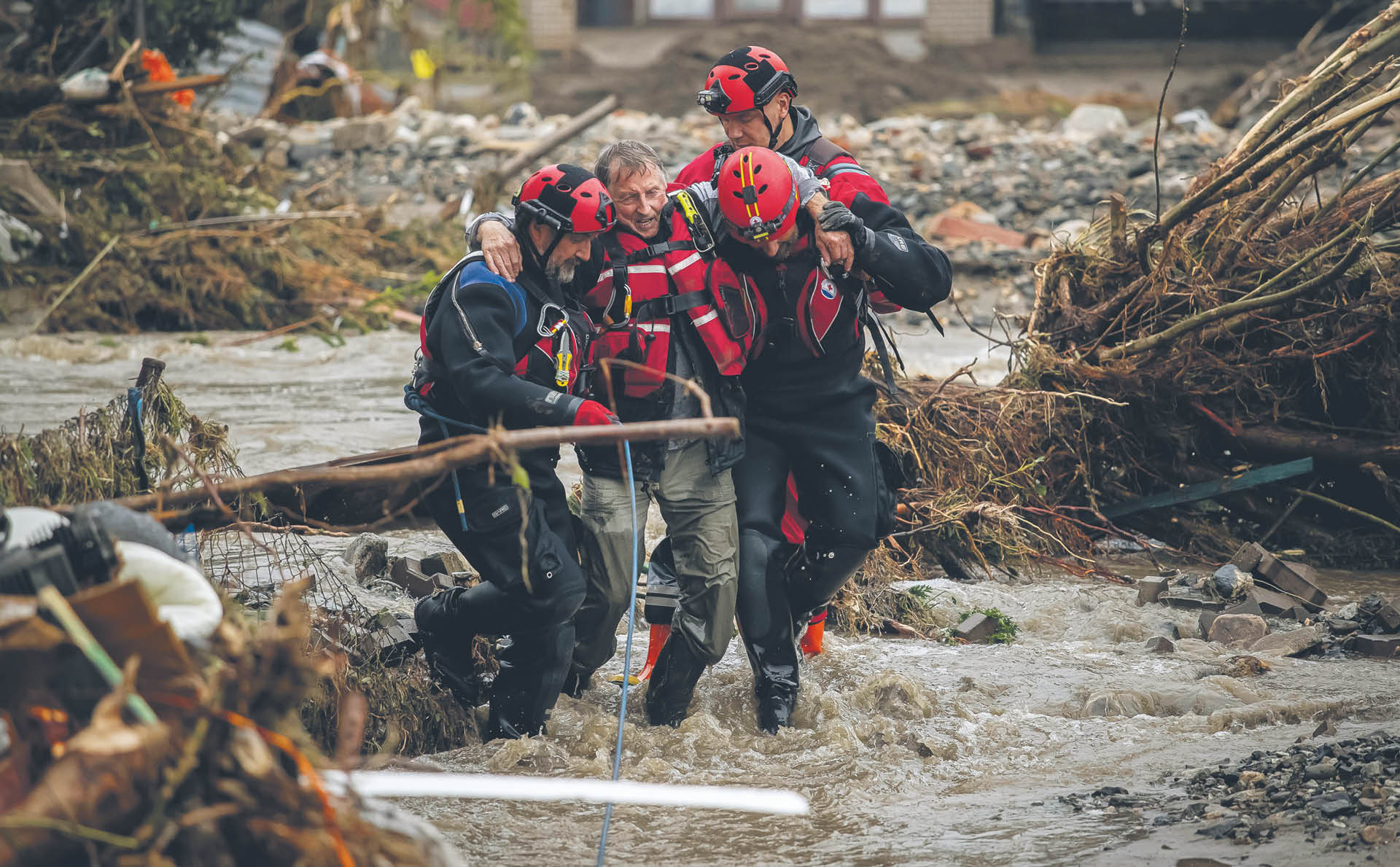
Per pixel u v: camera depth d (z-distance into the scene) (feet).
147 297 181.57
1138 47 403.75
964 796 50.65
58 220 184.55
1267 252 95.09
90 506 33.01
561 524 55.16
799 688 60.18
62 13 205.46
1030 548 86.79
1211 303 92.79
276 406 131.34
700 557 56.80
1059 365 94.48
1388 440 89.51
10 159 189.26
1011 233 225.15
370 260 215.72
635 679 64.44
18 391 133.39
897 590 77.46
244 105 294.66
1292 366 93.35
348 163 256.11
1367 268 91.45
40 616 29.01
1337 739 54.65
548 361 53.01
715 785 52.39
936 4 406.62
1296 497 94.84
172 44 229.45
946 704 60.54
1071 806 48.85
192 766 27.22
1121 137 259.19
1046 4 411.13
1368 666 66.85
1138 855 43.45
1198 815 46.83
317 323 184.96
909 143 262.47
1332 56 94.12
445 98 363.35
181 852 27.09
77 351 160.25
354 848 28.50
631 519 55.01
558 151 261.85
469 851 45.57
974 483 89.40
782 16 418.72
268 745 28.99
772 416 58.85
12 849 25.64
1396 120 191.01
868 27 414.41
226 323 187.52
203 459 58.65
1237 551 92.48
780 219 53.83
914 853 44.98
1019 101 364.58
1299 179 91.81
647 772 53.36
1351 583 85.87
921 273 57.31
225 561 62.08
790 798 30.60
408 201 244.22
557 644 55.36
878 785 51.75
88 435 56.29
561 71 401.70
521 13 404.16
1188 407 94.17
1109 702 60.08
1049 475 93.76
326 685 54.13
